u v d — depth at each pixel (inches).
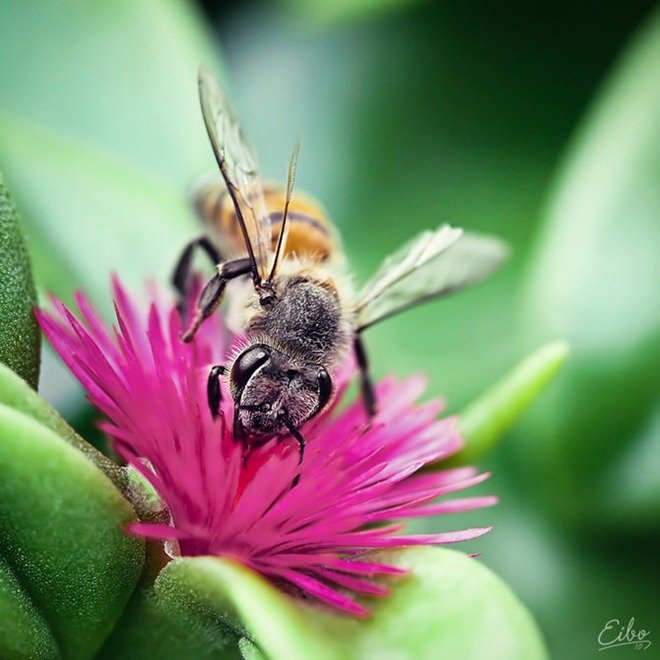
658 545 5.0
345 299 4.2
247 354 3.9
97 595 3.8
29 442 3.6
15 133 4.8
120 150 5.0
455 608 3.7
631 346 4.9
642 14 5.5
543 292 5.0
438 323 5.3
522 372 4.3
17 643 3.7
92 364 3.9
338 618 3.7
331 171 5.6
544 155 5.6
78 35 5.1
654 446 5.0
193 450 3.9
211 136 4.1
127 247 4.8
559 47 5.6
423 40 5.6
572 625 5.0
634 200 5.0
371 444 4.1
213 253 4.4
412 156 5.6
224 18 5.6
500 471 5.1
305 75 5.6
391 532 3.9
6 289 3.9
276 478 3.8
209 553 3.9
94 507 3.7
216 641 3.9
